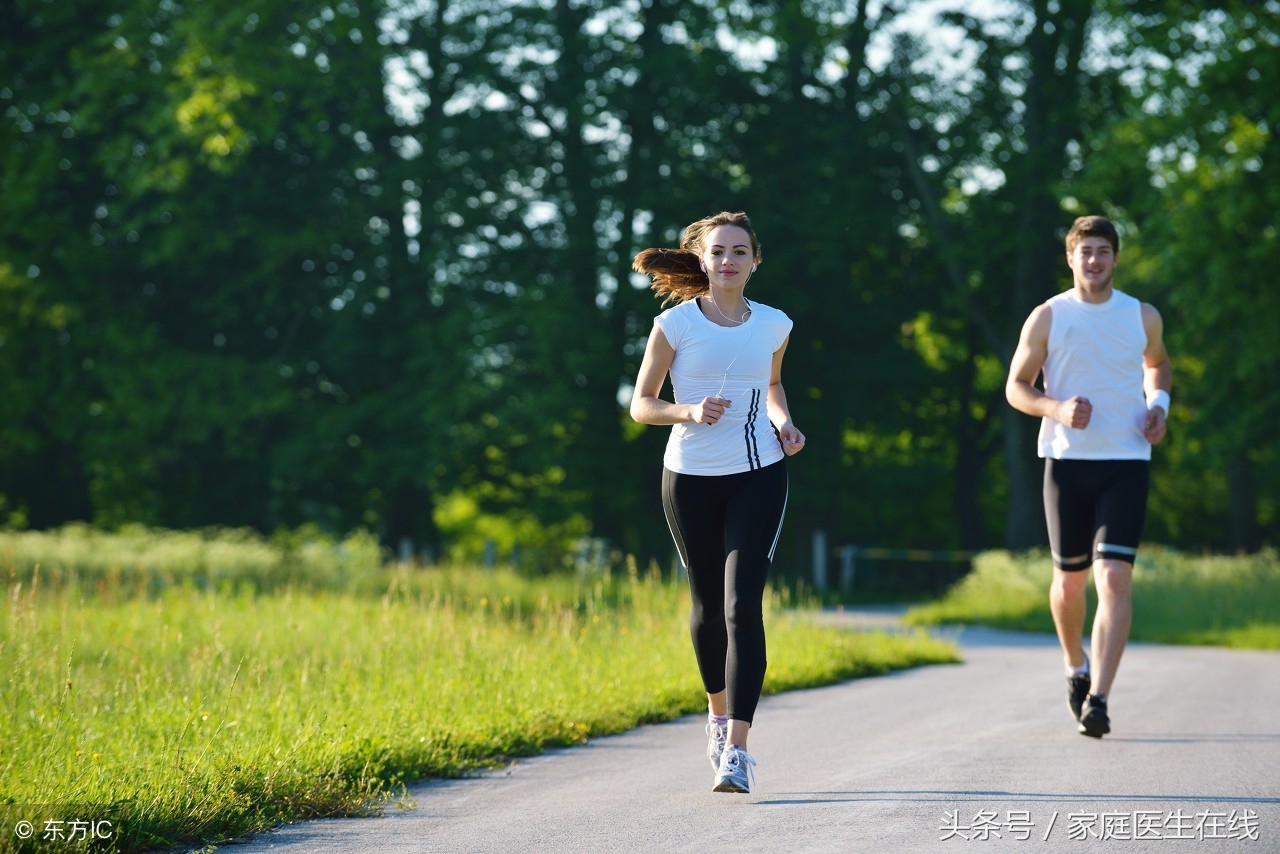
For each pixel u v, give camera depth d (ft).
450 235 160.86
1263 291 124.47
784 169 161.17
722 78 157.58
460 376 153.38
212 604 64.49
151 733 30.04
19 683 34.55
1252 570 108.37
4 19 161.99
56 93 155.43
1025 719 36.27
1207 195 125.70
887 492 185.37
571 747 33.78
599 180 164.14
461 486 170.50
